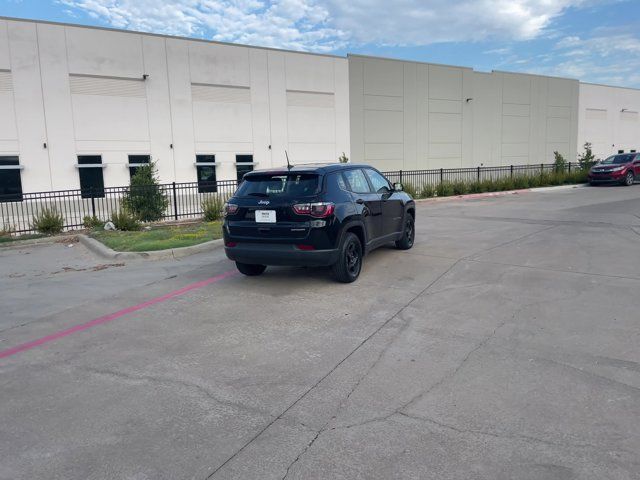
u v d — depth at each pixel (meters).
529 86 36.34
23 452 3.30
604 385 4.01
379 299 6.56
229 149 23.84
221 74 23.34
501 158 35.25
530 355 4.64
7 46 18.53
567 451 3.15
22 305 6.91
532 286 6.98
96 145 20.47
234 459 3.17
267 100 24.84
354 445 3.29
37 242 12.52
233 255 7.35
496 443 3.26
